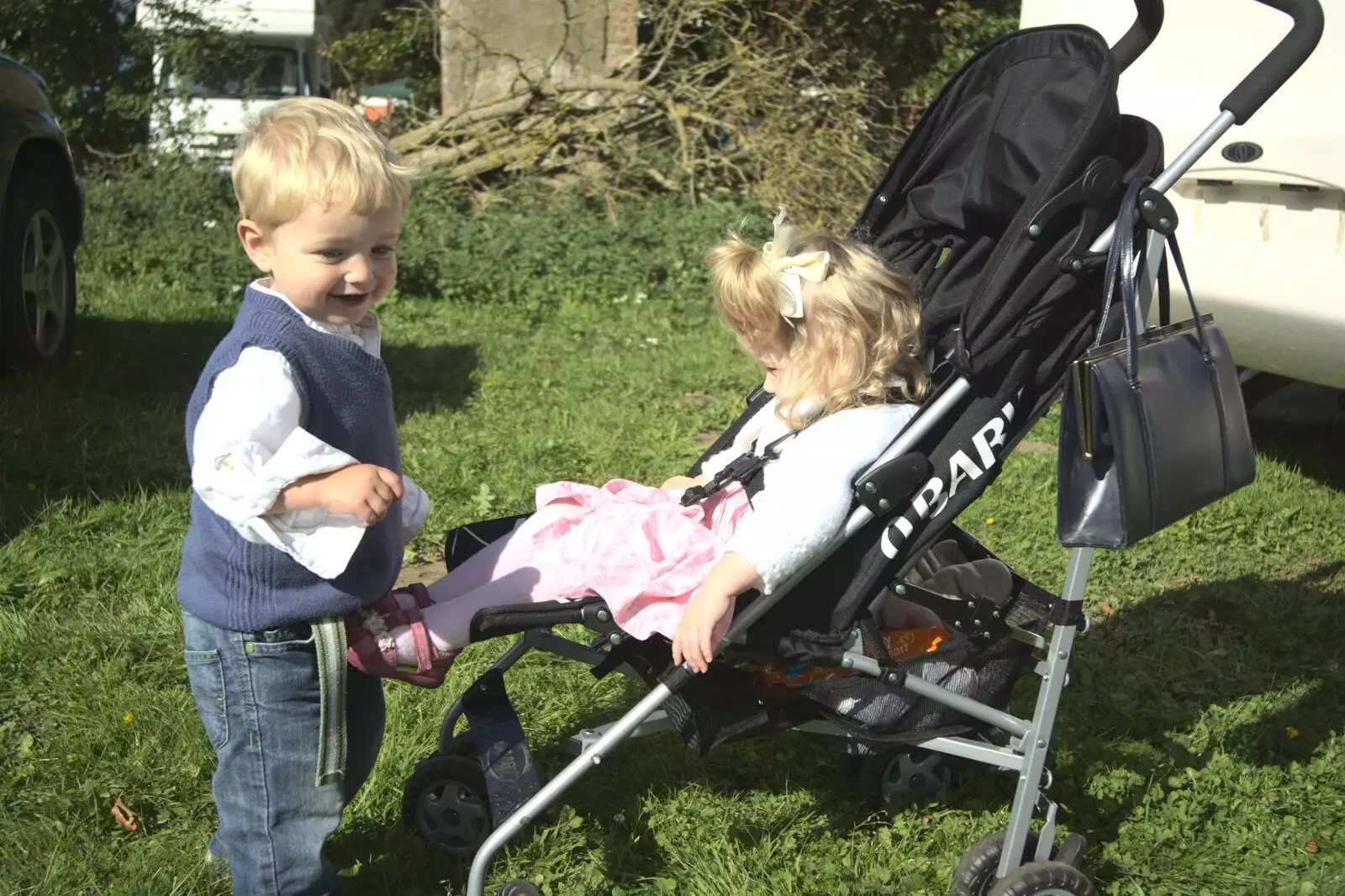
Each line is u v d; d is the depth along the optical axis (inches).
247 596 91.9
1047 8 222.4
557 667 148.2
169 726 130.9
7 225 231.3
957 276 113.9
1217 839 123.1
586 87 406.3
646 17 447.8
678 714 104.3
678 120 400.2
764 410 123.9
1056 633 103.9
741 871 113.3
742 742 135.8
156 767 125.6
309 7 557.0
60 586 160.4
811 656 99.7
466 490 200.1
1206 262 198.8
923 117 118.0
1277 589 177.2
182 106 426.3
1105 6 213.9
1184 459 96.0
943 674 107.2
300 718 95.1
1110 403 92.7
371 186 89.7
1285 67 99.1
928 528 100.9
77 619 153.3
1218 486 98.6
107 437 211.0
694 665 96.7
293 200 88.4
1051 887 104.0
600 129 403.5
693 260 365.1
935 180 119.7
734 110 404.5
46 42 418.6
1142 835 122.1
